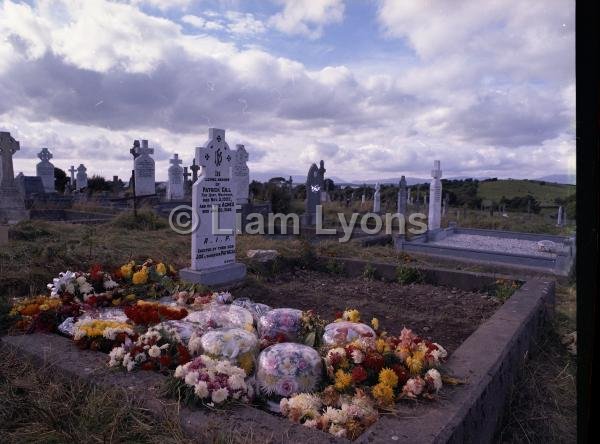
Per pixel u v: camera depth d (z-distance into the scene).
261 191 20.06
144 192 20.73
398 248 10.90
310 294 6.24
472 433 2.47
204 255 6.33
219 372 2.56
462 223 18.17
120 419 2.40
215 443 2.12
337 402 2.54
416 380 2.50
